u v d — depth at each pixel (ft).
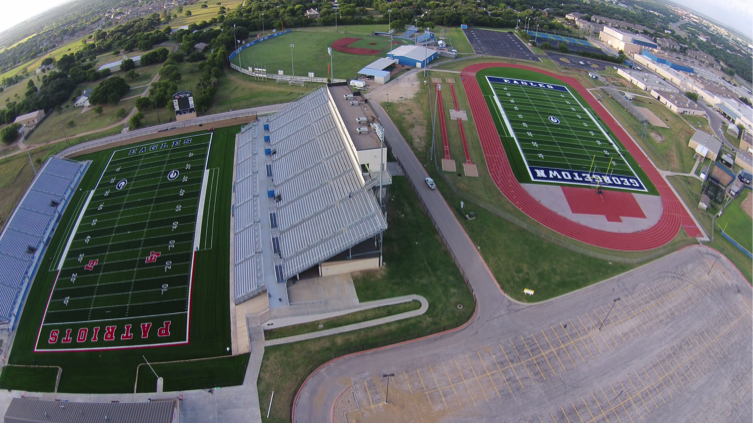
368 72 428.15
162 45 548.72
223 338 184.03
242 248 223.51
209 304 200.34
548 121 366.63
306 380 164.35
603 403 161.07
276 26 600.39
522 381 166.09
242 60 481.46
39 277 223.71
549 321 189.57
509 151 317.22
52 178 288.51
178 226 247.29
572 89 440.45
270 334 180.55
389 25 605.73
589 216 256.93
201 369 170.91
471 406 156.97
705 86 477.77
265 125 327.67
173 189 277.64
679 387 169.27
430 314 189.26
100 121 374.43
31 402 153.17
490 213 252.01
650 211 265.95
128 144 330.34
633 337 185.78
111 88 400.06
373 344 176.14
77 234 249.96
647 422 156.87
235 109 372.79
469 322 187.32
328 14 648.38
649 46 613.52
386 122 344.08
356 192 218.38
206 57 479.41
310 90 405.39
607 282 211.20
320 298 192.44
